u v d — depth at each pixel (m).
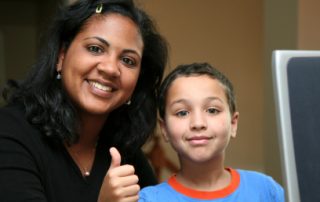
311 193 0.63
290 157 0.63
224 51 3.20
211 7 3.14
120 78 1.08
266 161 2.08
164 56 1.27
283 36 2.11
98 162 1.20
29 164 0.98
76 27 1.08
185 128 0.95
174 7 3.05
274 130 2.04
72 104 1.12
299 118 0.64
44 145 1.07
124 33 1.07
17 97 1.15
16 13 4.26
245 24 3.23
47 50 1.13
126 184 0.82
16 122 1.06
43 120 1.08
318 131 0.64
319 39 2.05
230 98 1.02
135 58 1.10
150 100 1.28
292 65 0.65
